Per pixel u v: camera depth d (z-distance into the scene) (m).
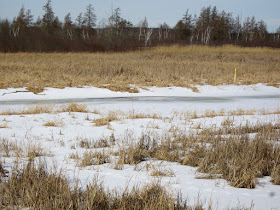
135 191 3.61
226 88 22.36
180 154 6.20
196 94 20.33
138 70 25.41
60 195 3.39
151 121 10.76
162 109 14.20
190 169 5.21
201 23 90.81
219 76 25.77
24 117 11.01
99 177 4.53
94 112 12.67
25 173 4.09
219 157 5.44
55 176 4.17
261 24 93.12
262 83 24.45
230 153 5.87
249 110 14.08
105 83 20.98
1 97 16.88
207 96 19.72
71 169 5.00
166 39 69.19
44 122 10.34
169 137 7.71
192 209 3.36
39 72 23.06
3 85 18.83
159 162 5.67
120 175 4.70
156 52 45.75
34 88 18.66
